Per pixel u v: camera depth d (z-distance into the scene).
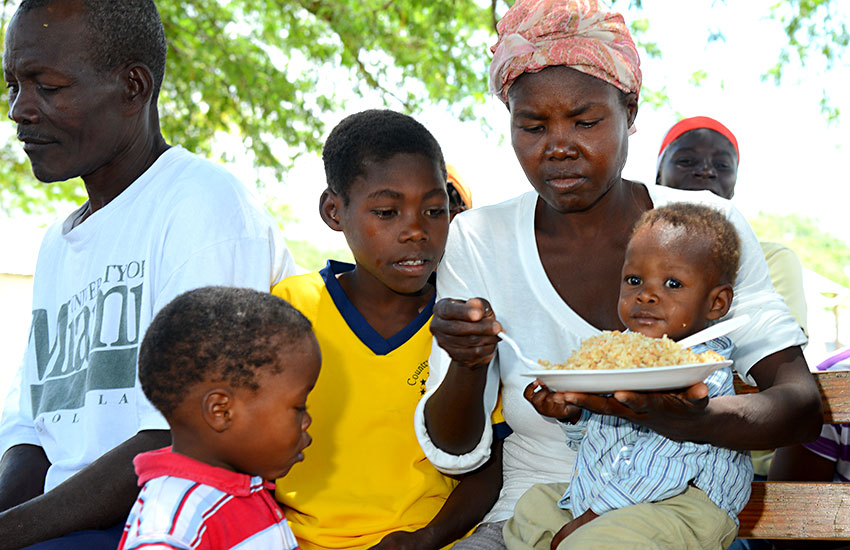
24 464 2.94
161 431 2.49
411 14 12.27
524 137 2.60
